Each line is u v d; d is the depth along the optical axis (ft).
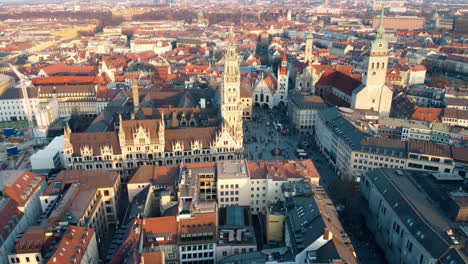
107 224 542.57
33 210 531.91
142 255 358.23
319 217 409.08
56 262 363.56
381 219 501.97
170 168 563.07
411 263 416.05
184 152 651.25
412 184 511.81
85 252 400.88
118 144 642.22
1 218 460.96
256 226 530.68
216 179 545.03
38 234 406.00
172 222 440.04
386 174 540.52
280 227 473.26
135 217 448.24
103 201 531.09
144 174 550.36
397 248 449.89
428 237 399.03
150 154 645.51
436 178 510.17
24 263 395.55
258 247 478.18
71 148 626.64
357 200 576.20
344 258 351.46
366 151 608.19
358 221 541.75
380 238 492.13
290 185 505.66
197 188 509.76
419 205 456.04
